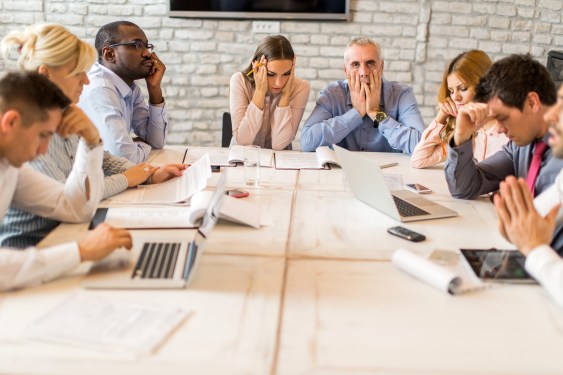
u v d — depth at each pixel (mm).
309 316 1319
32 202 1848
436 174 2525
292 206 2057
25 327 1245
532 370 1140
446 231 1846
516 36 4848
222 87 4945
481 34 4840
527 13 4801
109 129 2652
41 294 1388
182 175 2361
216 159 2703
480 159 2699
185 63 4887
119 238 1552
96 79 2705
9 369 1108
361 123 3035
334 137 2979
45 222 1971
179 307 1339
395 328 1278
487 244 1746
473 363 1158
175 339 1216
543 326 1294
